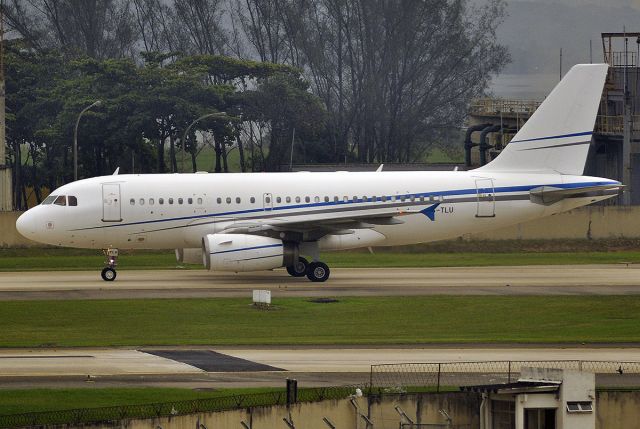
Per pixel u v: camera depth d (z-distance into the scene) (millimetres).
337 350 173875
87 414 125062
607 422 130500
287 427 125312
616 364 161250
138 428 119688
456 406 128875
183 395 136875
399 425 127500
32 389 140375
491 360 163875
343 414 128375
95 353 170250
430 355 169250
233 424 123188
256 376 150375
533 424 124188
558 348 177125
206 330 194375
